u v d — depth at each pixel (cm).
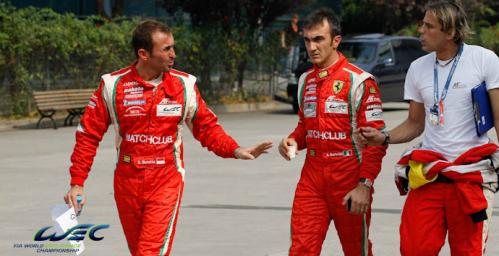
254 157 654
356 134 650
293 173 1485
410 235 618
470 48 614
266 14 3114
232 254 907
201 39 2917
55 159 1697
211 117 662
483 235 616
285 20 3469
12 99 2480
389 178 1404
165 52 629
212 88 2995
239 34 3059
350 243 689
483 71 607
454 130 612
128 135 641
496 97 607
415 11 3819
